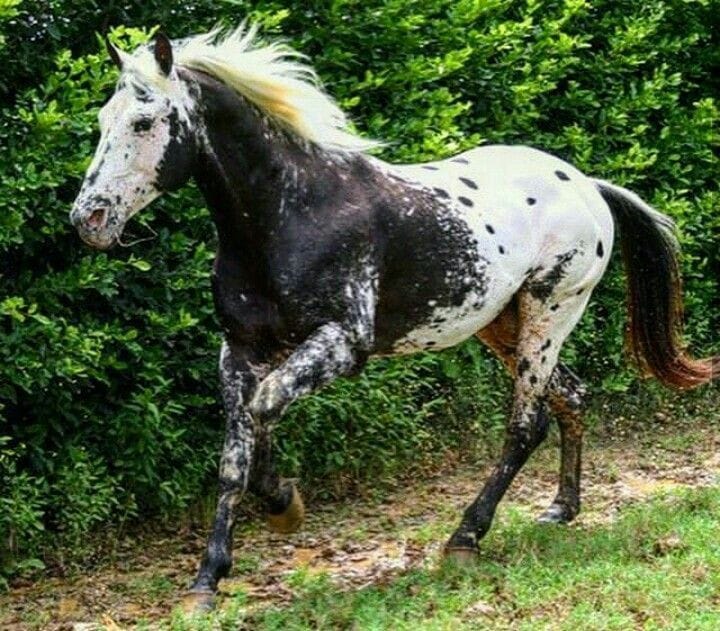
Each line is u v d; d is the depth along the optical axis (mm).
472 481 9711
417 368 9570
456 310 7164
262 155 6594
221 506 6680
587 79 10945
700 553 6844
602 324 11133
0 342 7508
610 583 6465
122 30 7645
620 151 11086
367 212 6773
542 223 7508
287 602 6766
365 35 9266
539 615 6168
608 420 11211
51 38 8039
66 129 7570
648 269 8250
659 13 10938
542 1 10445
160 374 8164
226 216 6648
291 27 9078
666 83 10992
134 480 8359
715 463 10055
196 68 6547
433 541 7973
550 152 10562
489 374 10289
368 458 9445
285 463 8984
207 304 8477
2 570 7625
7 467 7559
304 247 6605
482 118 9984
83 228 6246
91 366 7910
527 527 7727
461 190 7270
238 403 6754
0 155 7535
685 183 11211
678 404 11594
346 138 6867
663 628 5840
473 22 9969
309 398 8852
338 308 6633
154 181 6367
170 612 6871
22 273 7797
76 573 7766
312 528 8617
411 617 6238
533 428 7590
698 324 11539
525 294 7582
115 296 8180
